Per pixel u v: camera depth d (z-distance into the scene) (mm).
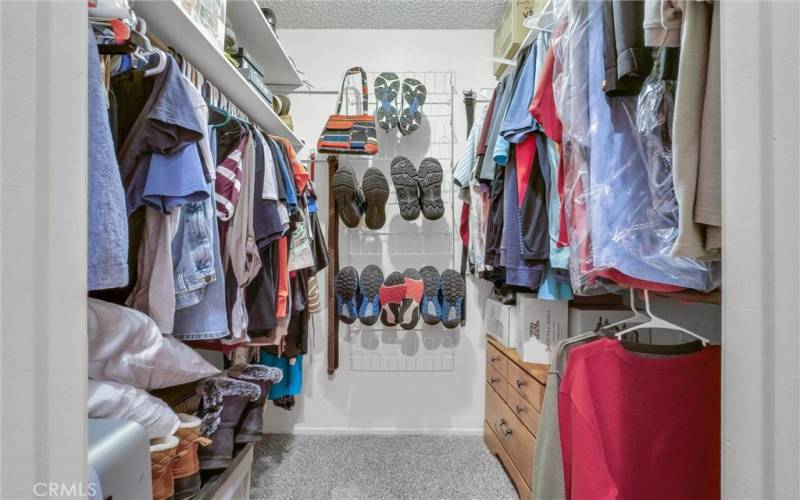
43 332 304
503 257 1102
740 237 386
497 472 1503
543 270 1039
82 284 345
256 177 1039
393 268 1898
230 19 1316
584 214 772
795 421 328
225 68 1050
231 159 953
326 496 1348
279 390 1625
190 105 675
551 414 765
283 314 1206
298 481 1438
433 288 1722
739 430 380
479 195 1519
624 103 688
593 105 710
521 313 1312
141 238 723
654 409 682
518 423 1342
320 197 1928
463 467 1539
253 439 1015
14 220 283
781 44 346
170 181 655
